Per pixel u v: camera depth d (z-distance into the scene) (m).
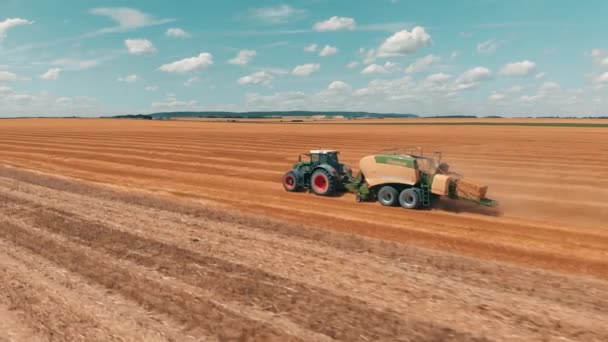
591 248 9.94
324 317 6.19
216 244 9.62
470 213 13.49
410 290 7.14
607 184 19.19
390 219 12.55
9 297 6.84
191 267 8.13
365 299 6.80
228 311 6.36
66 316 6.22
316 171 16.22
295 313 6.32
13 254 8.87
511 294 7.02
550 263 8.87
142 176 21.20
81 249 9.17
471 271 8.09
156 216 12.22
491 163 26.83
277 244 9.66
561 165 25.81
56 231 10.52
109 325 5.96
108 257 8.68
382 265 8.35
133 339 5.61
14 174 20.48
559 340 5.62
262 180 20.16
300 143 43.91
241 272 7.91
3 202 13.95
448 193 13.53
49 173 21.58
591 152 33.72
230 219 11.96
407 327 5.91
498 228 11.69
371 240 10.08
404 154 15.22
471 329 5.88
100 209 13.04
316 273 7.89
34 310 6.41
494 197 16.31
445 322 6.07
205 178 20.72
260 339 5.61
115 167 24.61
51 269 8.02
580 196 16.50
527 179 20.67
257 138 52.91
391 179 14.16
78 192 15.95
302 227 11.16
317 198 15.74
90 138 51.91
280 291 7.07
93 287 7.21
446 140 48.69
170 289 7.13
